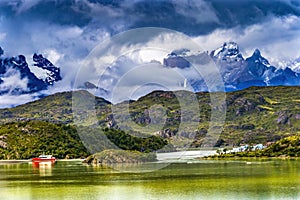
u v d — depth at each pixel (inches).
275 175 4244.6
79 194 3299.7
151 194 3218.5
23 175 4990.2
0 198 3235.7
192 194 3184.1
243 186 3521.2
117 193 3299.7
